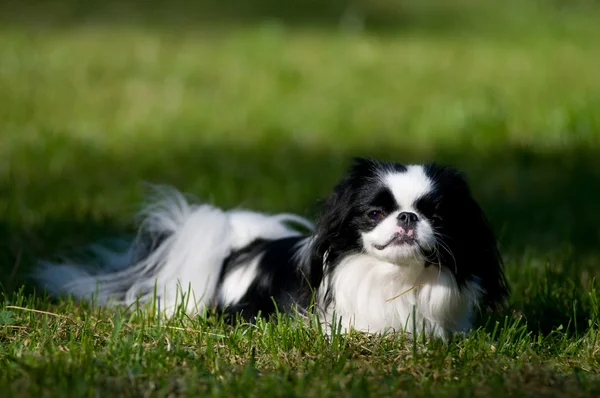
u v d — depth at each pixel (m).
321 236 6.23
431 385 5.19
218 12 28.02
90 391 4.81
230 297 6.98
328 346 5.81
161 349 5.53
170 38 23.19
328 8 29.25
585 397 4.95
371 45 23.03
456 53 22.27
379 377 5.30
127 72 18.52
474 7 30.09
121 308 6.78
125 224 9.78
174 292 7.15
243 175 12.30
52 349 5.56
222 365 5.44
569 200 11.46
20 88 16.66
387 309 6.20
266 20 27.02
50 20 25.41
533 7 29.22
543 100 16.72
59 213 10.06
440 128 14.99
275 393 4.90
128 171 12.34
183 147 13.89
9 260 8.30
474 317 6.68
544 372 5.27
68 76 17.84
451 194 6.09
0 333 6.00
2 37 21.59
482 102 15.97
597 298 7.15
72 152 13.09
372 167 6.21
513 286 7.77
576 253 8.96
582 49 23.03
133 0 28.91
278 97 17.16
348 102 16.94
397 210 5.97
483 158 13.53
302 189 11.62
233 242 7.34
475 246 6.24
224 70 19.27
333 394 4.94
